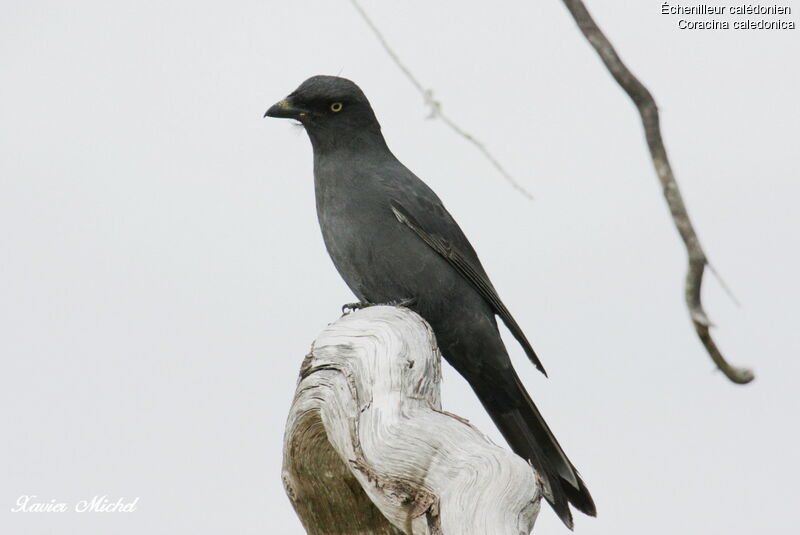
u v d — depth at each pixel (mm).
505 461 6949
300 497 8984
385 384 8250
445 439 7469
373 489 7801
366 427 8016
